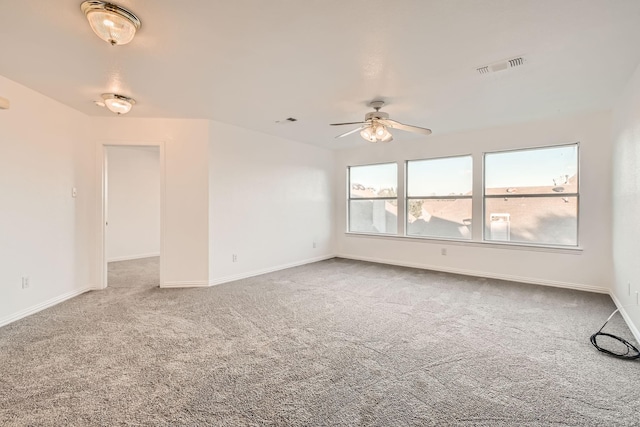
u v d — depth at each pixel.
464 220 5.20
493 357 2.34
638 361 2.27
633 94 2.81
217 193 4.46
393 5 1.84
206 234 4.34
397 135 5.29
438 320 3.09
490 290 4.14
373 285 4.40
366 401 1.82
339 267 5.66
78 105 3.66
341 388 1.94
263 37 2.20
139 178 6.81
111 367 2.17
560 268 4.30
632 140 2.88
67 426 1.60
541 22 2.01
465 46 2.32
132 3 1.80
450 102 3.57
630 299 2.94
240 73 2.79
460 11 1.90
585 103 3.62
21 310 3.11
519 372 2.13
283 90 3.20
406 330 2.84
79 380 2.01
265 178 5.21
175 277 4.27
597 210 4.02
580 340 2.63
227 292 4.04
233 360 2.29
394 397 1.85
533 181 4.58
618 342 2.58
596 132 4.00
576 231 4.27
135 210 6.74
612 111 3.81
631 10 1.88
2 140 2.92
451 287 4.30
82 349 2.44
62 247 3.64
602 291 4.00
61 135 3.61
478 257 4.97
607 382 2.01
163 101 3.54
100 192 4.11
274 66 2.66
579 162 4.14
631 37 2.19
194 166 4.30
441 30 2.11
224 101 3.54
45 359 2.28
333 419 1.67
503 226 4.82
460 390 1.92
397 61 2.56
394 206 6.00
